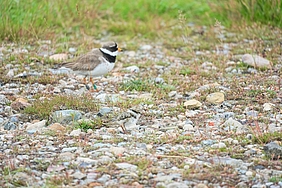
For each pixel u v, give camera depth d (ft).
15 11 63.00
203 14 72.13
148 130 36.96
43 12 64.95
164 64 55.62
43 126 37.70
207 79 50.01
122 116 38.81
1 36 61.62
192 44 62.95
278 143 33.42
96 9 69.92
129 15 72.23
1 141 34.88
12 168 30.42
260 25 64.85
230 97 44.09
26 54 56.80
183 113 40.55
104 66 45.57
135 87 46.80
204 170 30.09
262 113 40.37
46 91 46.09
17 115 39.96
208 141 34.55
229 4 68.39
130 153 32.68
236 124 37.37
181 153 32.58
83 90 46.50
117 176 29.50
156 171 30.04
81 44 61.16
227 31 66.90
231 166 30.60
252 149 33.19
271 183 28.68
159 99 44.19
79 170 30.30
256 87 46.78
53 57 56.34
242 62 54.39
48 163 31.22
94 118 38.93
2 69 52.01
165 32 67.97
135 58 58.29
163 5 73.61
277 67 53.01
